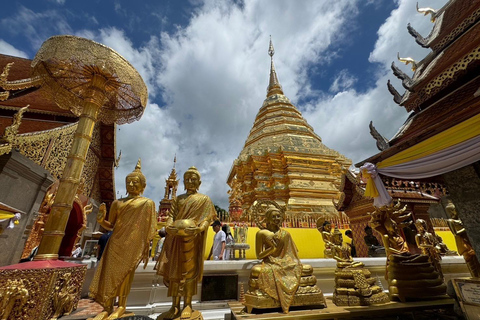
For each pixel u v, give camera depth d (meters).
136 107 7.33
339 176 18.48
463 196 5.27
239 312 4.43
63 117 12.30
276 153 18.09
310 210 14.55
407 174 5.25
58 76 6.10
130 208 3.99
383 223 6.36
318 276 6.60
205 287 5.72
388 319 4.62
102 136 14.63
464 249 6.20
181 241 4.08
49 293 3.82
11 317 3.39
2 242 7.32
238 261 6.04
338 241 5.82
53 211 4.32
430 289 5.23
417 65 7.18
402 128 6.33
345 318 4.32
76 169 4.62
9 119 11.17
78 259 5.95
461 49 4.95
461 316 4.67
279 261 4.88
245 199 17.61
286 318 4.05
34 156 8.98
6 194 7.35
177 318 3.80
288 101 25.92
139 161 4.73
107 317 3.56
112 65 4.97
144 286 5.53
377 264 6.91
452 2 6.70
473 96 4.30
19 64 12.30
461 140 4.18
